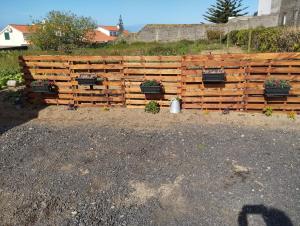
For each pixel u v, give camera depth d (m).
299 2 26.31
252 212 4.27
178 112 8.52
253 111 8.41
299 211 4.25
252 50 18.81
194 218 4.20
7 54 21.47
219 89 8.39
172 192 4.80
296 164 5.54
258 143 6.49
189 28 34.16
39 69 9.33
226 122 7.79
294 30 13.57
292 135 6.88
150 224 4.11
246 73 8.13
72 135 7.25
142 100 9.00
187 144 6.53
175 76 8.59
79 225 4.12
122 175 5.34
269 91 7.74
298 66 7.84
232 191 4.77
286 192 4.70
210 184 4.98
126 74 8.85
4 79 12.18
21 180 5.27
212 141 6.65
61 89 9.41
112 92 9.10
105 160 5.92
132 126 7.73
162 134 7.13
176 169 5.50
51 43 28.48
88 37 31.42
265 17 30.58
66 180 5.23
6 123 8.25
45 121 8.34
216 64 8.20
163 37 34.41
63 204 4.58
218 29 33.88
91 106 9.39
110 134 7.23
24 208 4.51
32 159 6.05
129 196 4.73
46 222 4.20
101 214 4.33
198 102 8.67
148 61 8.61
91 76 8.85
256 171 5.34
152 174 5.35
